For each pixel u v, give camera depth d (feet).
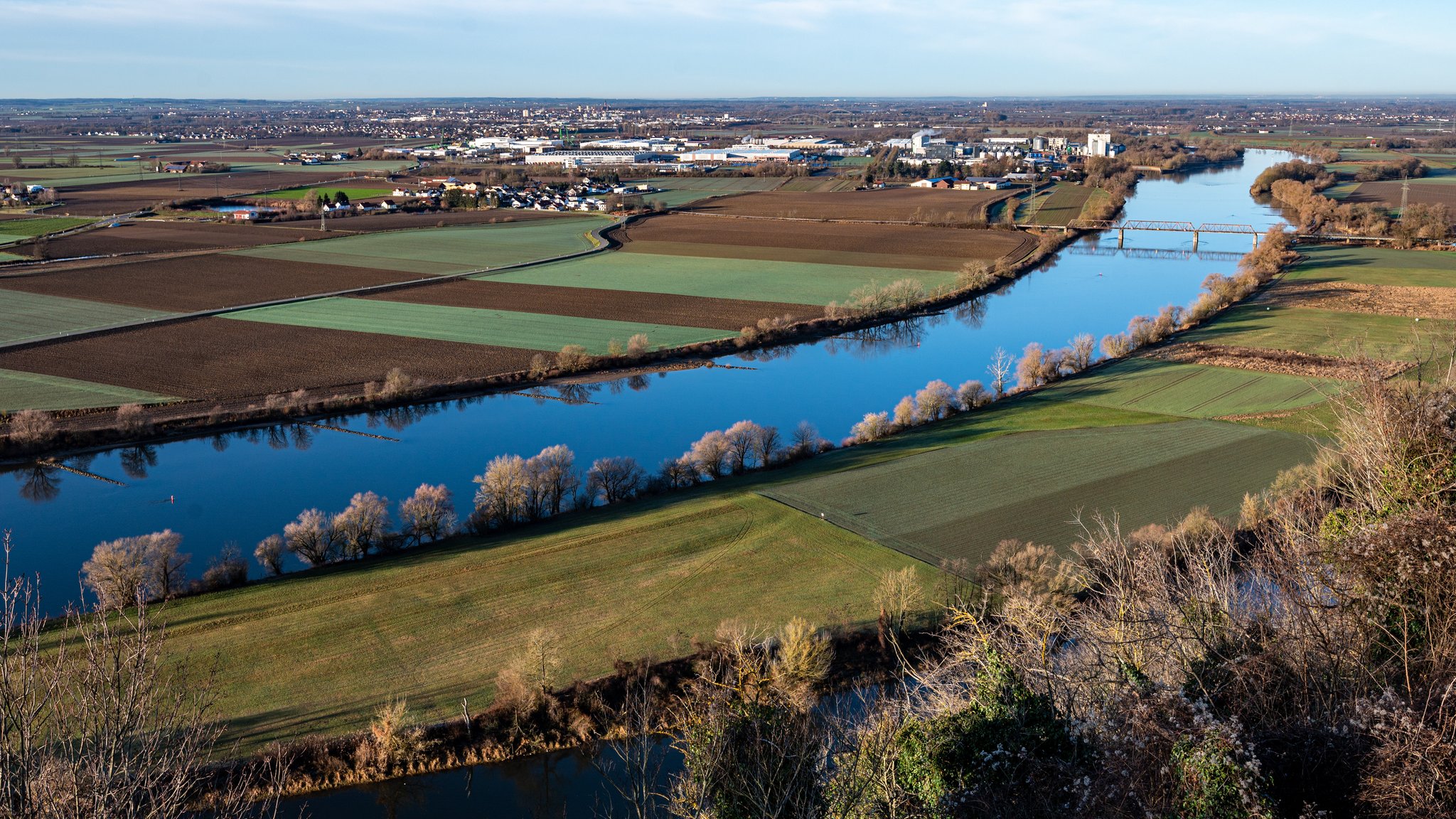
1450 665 64.49
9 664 66.23
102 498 279.49
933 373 412.77
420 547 232.94
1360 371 87.76
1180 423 308.40
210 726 157.89
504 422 349.61
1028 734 73.67
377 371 400.88
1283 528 96.89
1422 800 56.90
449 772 157.79
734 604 197.26
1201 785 60.70
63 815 55.77
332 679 174.70
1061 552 215.10
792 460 288.71
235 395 367.04
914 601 194.49
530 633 187.01
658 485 268.00
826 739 77.77
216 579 210.38
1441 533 67.77
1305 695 67.46
